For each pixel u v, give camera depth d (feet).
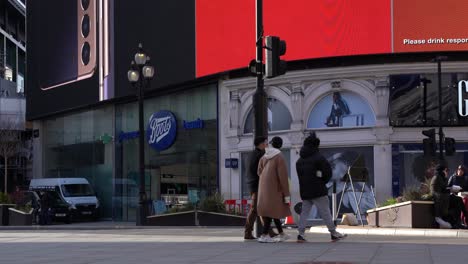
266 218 38.70
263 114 43.86
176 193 116.78
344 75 95.55
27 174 184.75
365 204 92.22
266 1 99.81
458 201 53.01
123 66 126.62
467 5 91.45
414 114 92.53
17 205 102.12
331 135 95.81
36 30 158.10
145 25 121.70
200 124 111.65
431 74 92.94
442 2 91.91
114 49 128.98
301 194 38.75
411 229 51.57
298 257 30.14
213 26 107.76
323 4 95.96
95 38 136.15
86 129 143.23
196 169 112.98
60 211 121.70
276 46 43.16
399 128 92.58
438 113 91.91
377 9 93.15
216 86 110.11
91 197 126.93
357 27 93.76
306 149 38.78
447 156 91.81
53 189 125.49
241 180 104.83
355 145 94.43
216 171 108.99
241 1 104.22
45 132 159.53
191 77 110.73
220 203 90.53
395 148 92.68
